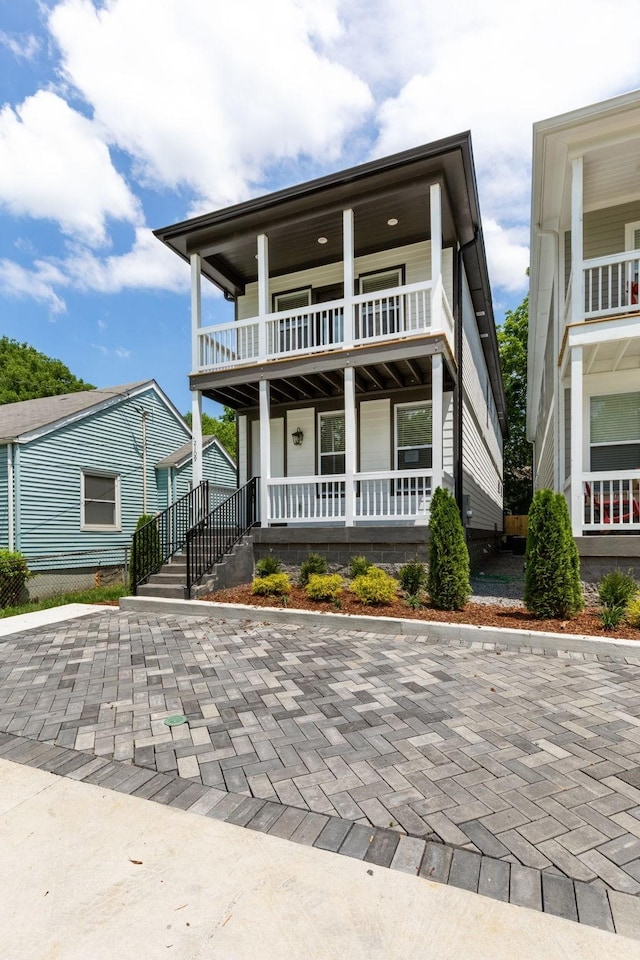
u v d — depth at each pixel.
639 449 7.79
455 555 6.05
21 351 31.14
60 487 11.61
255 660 4.66
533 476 21.41
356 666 4.42
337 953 1.56
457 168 7.49
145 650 5.11
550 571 5.50
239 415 11.54
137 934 1.66
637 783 2.51
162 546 8.84
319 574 7.51
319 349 8.51
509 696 3.66
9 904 1.80
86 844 2.14
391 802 2.38
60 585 11.45
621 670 4.23
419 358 8.13
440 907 1.74
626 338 6.51
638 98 6.12
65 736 3.18
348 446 8.11
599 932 1.63
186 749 2.96
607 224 8.08
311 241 9.41
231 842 2.12
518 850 2.03
